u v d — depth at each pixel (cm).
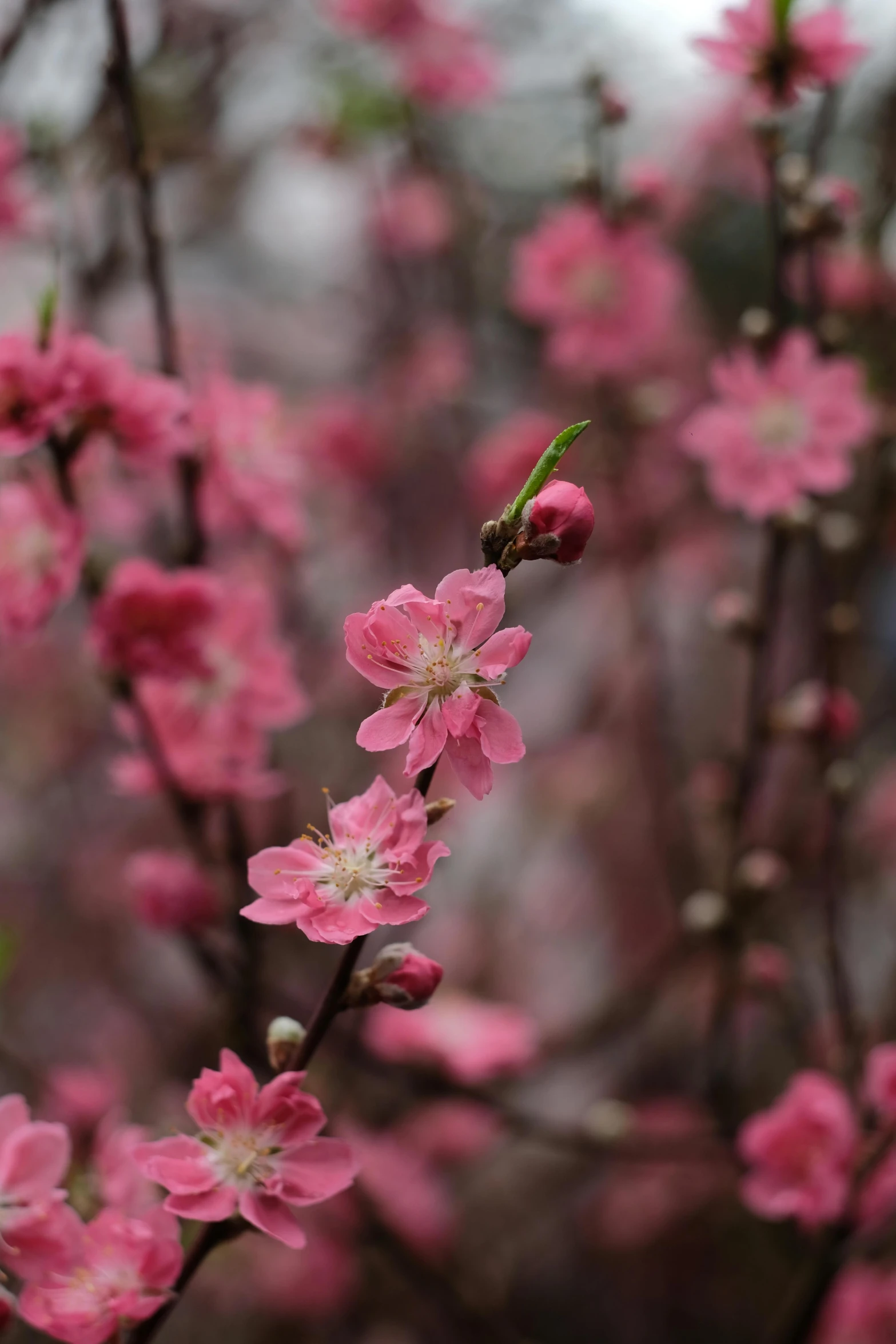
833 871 124
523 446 181
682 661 232
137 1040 199
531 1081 170
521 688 238
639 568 204
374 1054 134
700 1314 189
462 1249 183
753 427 128
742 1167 136
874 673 193
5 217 153
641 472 207
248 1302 173
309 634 183
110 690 120
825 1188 117
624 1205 191
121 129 145
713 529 219
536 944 217
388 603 101
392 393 213
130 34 145
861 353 164
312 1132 102
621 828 223
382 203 210
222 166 221
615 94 151
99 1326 102
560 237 167
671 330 216
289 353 241
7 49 134
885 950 189
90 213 178
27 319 181
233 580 149
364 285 237
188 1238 116
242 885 122
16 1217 103
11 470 117
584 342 170
